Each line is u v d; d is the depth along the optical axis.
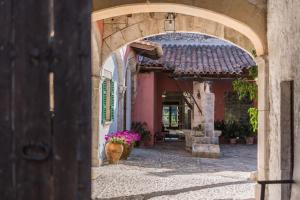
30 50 1.59
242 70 16.34
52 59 1.59
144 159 13.29
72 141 1.58
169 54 18.94
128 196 7.47
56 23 1.60
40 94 1.59
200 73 16.67
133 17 10.59
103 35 10.78
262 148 6.12
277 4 5.20
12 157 1.58
